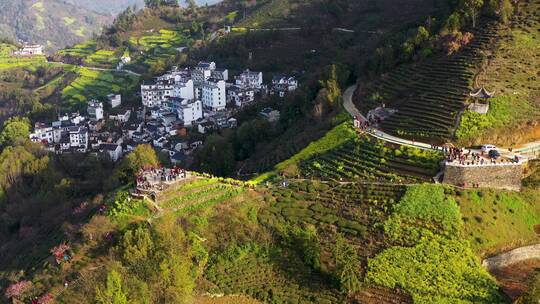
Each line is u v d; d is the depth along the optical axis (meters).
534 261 86.94
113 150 184.12
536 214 92.88
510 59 120.31
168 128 195.75
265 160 130.50
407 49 137.50
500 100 109.62
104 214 91.56
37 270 85.44
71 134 195.88
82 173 167.62
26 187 158.62
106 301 68.44
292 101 160.12
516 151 101.00
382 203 92.31
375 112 122.88
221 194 96.06
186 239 83.19
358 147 108.69
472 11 137.88
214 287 80.50
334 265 82.62
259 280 82.44
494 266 84.44
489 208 91.12
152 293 73.38
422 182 95.50
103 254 81.94
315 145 118.00
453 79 120.06
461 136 103.81
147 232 79.62
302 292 80.25
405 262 81.38
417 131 109.56
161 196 92.69
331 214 92.19
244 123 167.38
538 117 106.00
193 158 162.50
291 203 95.38
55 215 130.00
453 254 82.19
